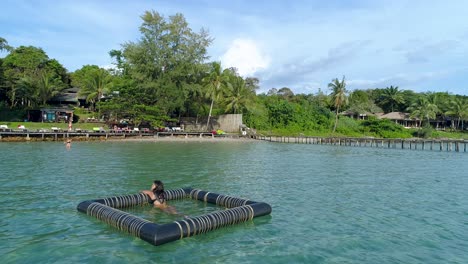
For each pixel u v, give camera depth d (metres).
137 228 8.73
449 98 93.69
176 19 57.75
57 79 67.19
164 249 8.06
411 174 21.88
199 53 60.03
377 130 76.25
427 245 8.77
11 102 63.59
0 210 10.98
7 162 22.45
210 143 47.06
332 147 48.22
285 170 22.36
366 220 10.90
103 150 32.34
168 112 60.00
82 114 62.47
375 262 7.66
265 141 55.41
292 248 8.37
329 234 9.46
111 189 14.54
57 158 25.23
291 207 12.38
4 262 7.21
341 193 15.12
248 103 64.19
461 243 8.95
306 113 75.44
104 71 70.38
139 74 54.97
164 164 23.30
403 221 10.87
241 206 10.69
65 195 13.22
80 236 8.79
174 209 11.34
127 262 7.33
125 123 55.31
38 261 7.30
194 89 57.06
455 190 16.31
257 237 9.08
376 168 24.72
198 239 8.80
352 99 90.62
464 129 89.62
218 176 18.98
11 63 67.75
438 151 44.50
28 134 40.62
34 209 11.16
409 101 94.25
